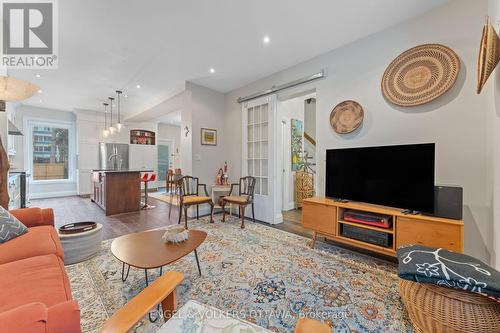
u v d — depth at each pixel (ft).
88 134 21.68
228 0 6.74
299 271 6.79
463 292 3.86
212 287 5.92
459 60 6.68
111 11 7.16
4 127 8.13
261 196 13.04
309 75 10.55
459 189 5.97
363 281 6.23
